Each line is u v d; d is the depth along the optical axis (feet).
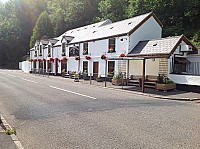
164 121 18.72
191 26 85.05
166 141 13.91
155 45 48.62
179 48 46.24
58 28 149.48
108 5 114.73
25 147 12.89
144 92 38.45
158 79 42.06
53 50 94.84
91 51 67.82
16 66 177.17
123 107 24.45
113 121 18.49
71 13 136.36
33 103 26.45
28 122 18.25
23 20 186.09
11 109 23.16
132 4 100.01
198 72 47.98
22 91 37.24
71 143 13.51
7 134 14.73
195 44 68.90
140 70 50.96
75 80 60.44
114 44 58.03
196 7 80.59
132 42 53.83
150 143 13.52
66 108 23.59
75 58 73.97
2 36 185.47
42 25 157.58
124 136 14.76
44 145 13.21
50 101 27.81
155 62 47.29
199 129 16.57
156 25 61.41
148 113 21.66
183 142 13.76
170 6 87.25
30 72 110.93
